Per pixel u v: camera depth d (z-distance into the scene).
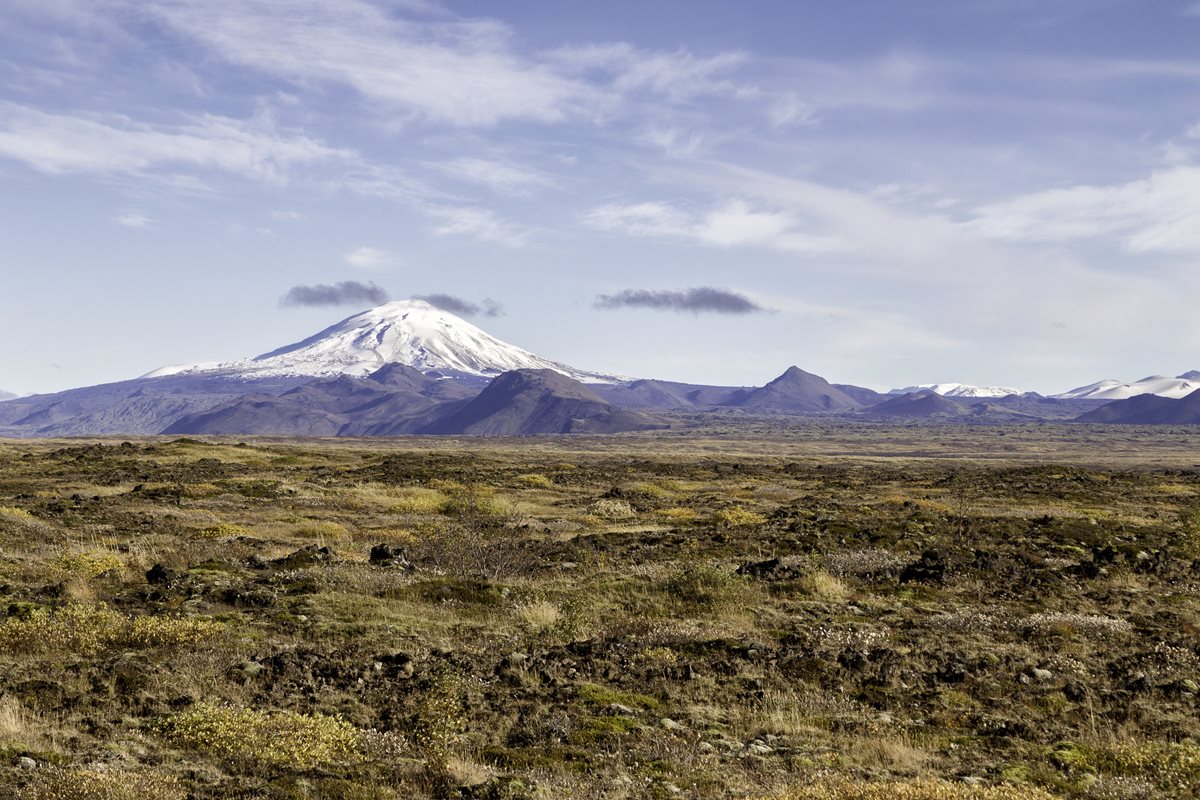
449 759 11.36
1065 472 74.44
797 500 54.53
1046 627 19.44
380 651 16.28
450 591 21.91
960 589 24.09
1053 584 24.45
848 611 21.23
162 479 58.56
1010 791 9.97
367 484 60.38
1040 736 13.28
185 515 41.22
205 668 14.82
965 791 9.86
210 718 12.17
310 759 11.42
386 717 13.25
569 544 31.97
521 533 37.22
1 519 32.72
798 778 10.99
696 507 52.12
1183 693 15.18
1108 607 22.39
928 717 14.07
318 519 43.59
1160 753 12.12
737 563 27.52
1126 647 18.44
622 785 10.67
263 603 20.09
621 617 20.39
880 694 15.07
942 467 107.75
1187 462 161.50
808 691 15.06
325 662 15.38
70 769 10.27
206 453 76.25
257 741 11.64
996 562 26.77
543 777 10.93
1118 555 27.84
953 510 46.16
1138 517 44.12
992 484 64.81
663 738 12.51
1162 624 20.64
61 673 14.23
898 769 11.59
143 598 20.36
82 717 12.49
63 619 17.03
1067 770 11.83
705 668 15.95
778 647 17.53
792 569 25.45
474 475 68.44
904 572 25.72
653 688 14.95
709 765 11.52
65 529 33.94
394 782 10.83
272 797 10.02
